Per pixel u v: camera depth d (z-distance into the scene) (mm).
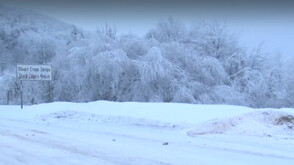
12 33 82312
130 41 34281
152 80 31203
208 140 10953
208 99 31312
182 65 33156
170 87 31734
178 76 32531
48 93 36562
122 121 16141
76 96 34344
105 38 34094
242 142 10461
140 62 31672
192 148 9656
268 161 7973
